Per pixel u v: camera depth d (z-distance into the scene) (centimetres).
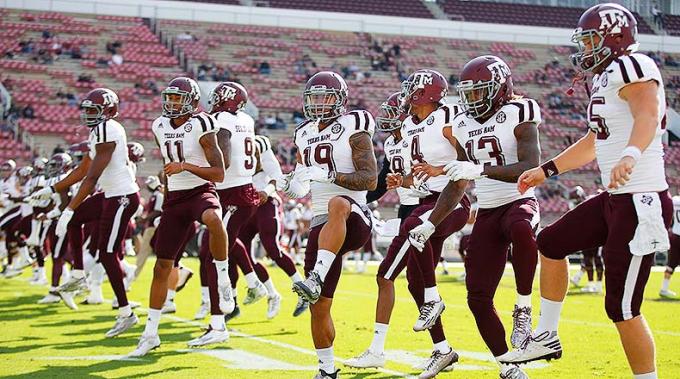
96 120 1088
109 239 1084
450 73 4859
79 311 1362
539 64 5022
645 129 585
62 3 4675
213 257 994
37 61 4325
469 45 5100
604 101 625
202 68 4494
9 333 1104
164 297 948
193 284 1914
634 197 605
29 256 2125
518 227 723
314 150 801
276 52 4781
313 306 751
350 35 5012
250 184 1172
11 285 1866
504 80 730
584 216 653
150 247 1694
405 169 943
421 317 819
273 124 4253
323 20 5000
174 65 4547
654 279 2477
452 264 3195
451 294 1820
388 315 852
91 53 4469
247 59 4688
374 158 784
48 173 1667
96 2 4712
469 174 682
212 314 1013
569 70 4981
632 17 647
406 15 5312
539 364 904
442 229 859
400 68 4838
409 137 916
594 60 647
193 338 1069
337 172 761
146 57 4544
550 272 680
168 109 952
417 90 906
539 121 729
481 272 730
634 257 604
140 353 926
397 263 849
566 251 667
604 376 830
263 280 1282
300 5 5184
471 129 756
